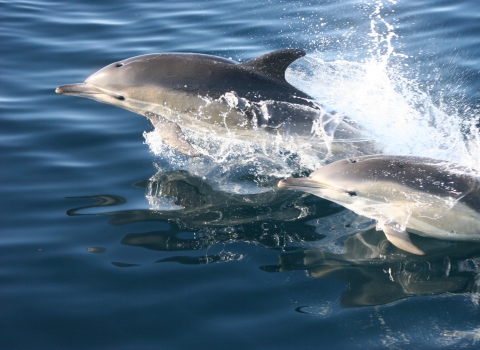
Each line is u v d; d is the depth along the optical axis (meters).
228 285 3.87
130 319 3.74
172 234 4.13
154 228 4.16
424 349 3.60
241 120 4.63
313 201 4.34
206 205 4.31
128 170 4.55
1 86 5.21
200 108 4.65
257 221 4.20
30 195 4.36
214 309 3.77
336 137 4.58
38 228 4.16
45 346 3.65
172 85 4.67
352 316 3.72
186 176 4.51
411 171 4.16
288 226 4.17
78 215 4.24
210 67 4.67
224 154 4.69
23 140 4.74
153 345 3.64
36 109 5.02
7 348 3.64
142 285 3.88
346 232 4.14
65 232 4.14
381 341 3.63
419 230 4.14
